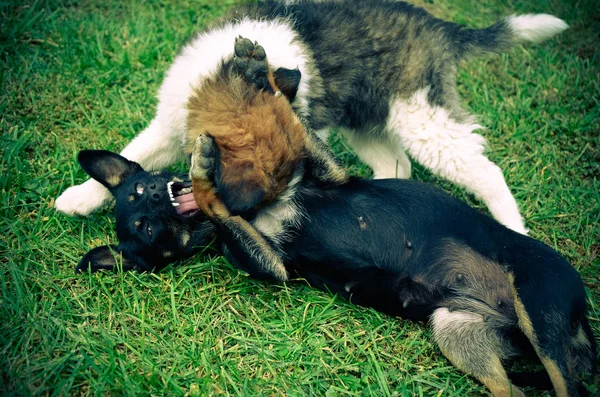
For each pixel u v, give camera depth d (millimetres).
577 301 1387
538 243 1437
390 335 1466
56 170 1681
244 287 1522
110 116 1806
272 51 1520
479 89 1929
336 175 1498
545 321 1363
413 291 1454
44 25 1967
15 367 1386
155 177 1548
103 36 1966
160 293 1504
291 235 1492
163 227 1521
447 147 1604
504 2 2160
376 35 1581
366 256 1467
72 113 1802
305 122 1496
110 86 1878
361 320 1489
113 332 1450
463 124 1605
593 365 1411
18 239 1562
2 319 1438
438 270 1442
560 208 1684
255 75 1441
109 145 1749
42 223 1597
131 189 1531
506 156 1792
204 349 1429
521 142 1816
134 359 1421
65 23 1980
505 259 1425
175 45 1972
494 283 1423
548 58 2000
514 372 1417
